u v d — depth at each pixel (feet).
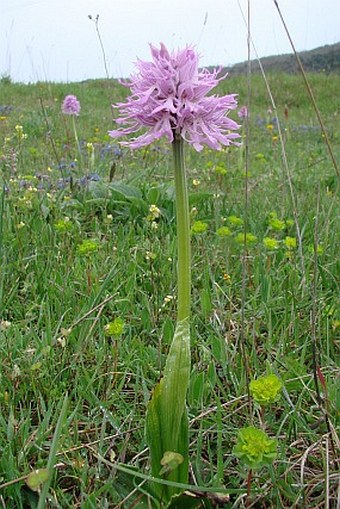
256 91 12.60
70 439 1.61
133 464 1.60
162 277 2.57
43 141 6.18
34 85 12.21
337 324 2.20
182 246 1.36
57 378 1.88
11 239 2.83
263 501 1.46
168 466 1.28
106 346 1.98
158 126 1.36
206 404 1.86
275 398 1.40
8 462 1.48
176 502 1.37
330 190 4.35
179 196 1.36
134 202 3.43
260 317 2.34
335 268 2.74
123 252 2.80
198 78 1.39
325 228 3.08
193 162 5.31
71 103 4.91
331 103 12.09
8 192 3.35
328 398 1.74
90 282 2.32
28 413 1.67
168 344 2.15
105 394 1.82
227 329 2.25
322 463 1.59
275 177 4.80
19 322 2.24
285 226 3.18
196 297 2.50
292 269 2.63
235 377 1.92
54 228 2.95
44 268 2.56
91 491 1.50
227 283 2.58
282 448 1.57
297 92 12.78
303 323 2.26
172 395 1.36
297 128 8.81
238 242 2.64
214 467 1.61
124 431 1.66
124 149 5.11
